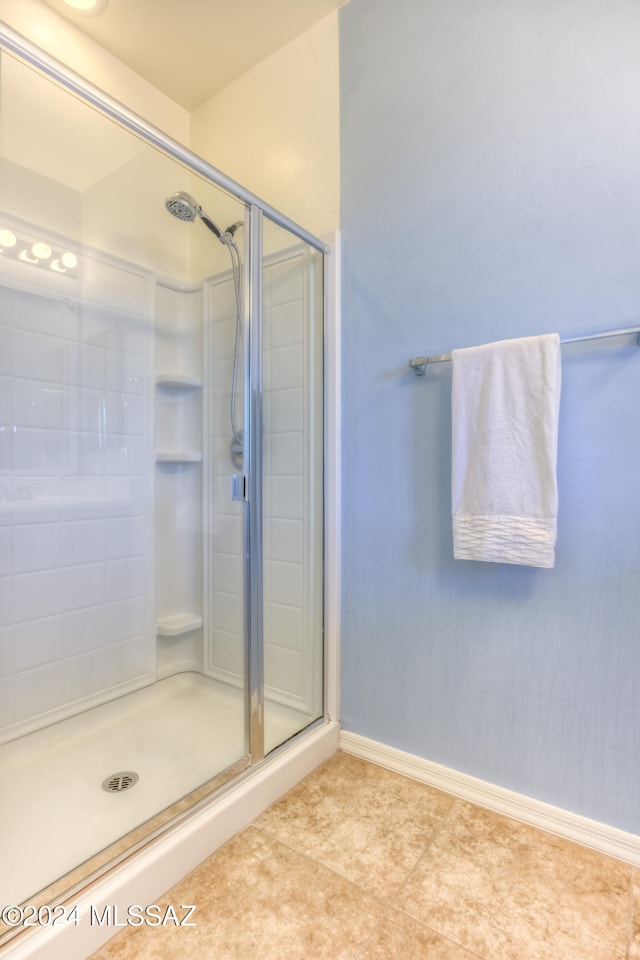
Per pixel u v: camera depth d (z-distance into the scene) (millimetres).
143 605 1777
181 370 1884
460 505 1303
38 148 1479
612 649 1185
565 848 1214
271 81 1815
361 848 1206
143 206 1687
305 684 1686
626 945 961
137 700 1742
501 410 1240
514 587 1317
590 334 1176
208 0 1571
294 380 1688
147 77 1897
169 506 1867
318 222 1701
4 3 1487
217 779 1342
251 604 1528
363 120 1587
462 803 1387
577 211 1210
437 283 1438
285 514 1685
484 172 1350
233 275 1652
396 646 1538
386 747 1564
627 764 1172
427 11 1446
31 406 1503
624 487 1160
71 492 1600
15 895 958
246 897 1062
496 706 1354
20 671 1465
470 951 949
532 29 1270
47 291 1528
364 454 1598
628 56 1143
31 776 1362
